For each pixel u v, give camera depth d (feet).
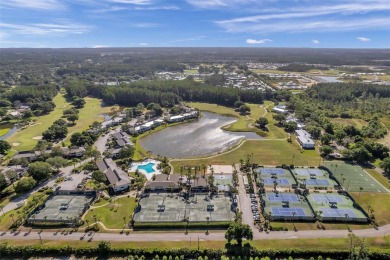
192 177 511.40
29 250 348.18
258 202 450.30
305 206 437.17
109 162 572.51
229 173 543.80
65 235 379.35
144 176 526.57
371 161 586.45
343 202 447.01
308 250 341.41
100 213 424.46
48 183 511.40
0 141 645.10
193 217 412.57
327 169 549.13
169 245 359.66
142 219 408.26
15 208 438.81
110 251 347.97
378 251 338.13
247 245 351.05
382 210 425.28
